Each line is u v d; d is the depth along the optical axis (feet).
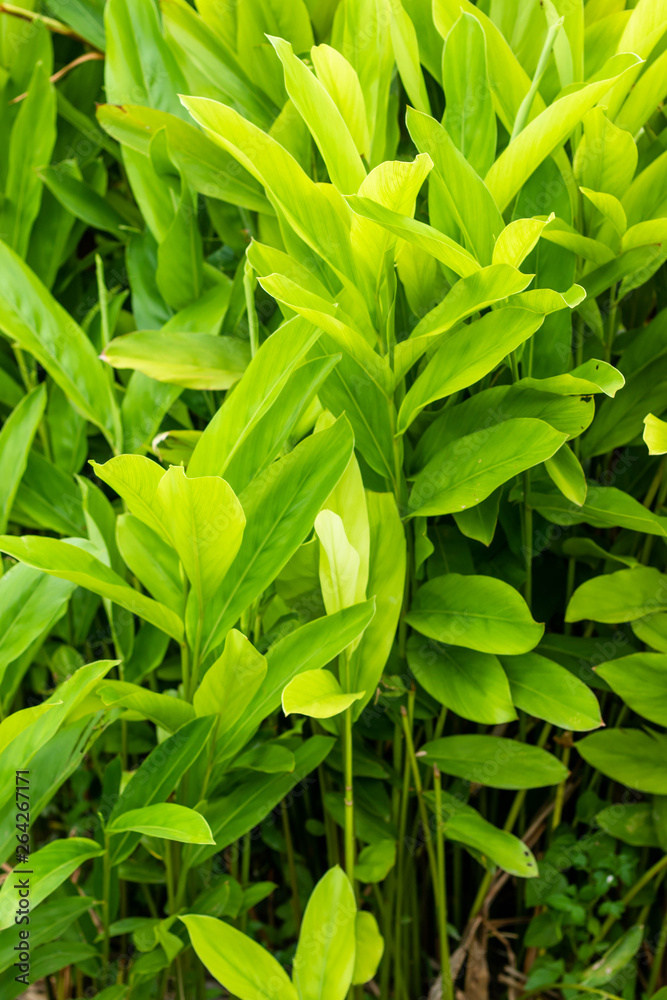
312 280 5.44
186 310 6.03
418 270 5.60
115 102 6.09
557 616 6.27
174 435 5.79
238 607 5.33
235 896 5.61
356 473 5.42
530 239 5.00
